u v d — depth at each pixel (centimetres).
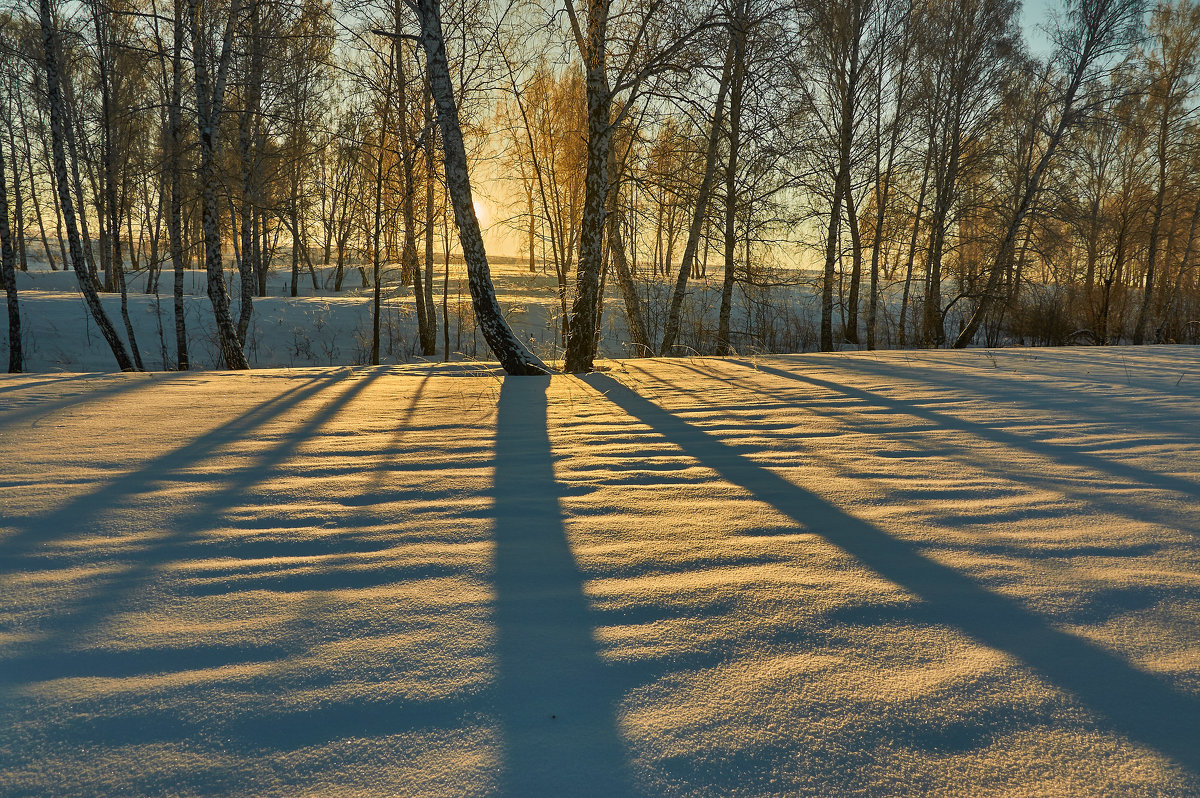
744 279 1492
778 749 132
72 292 2080
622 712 145
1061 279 2320
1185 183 2214
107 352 1557
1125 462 361
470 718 143
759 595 202
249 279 1362
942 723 140
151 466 347
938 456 376
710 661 165
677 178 1098
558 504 292
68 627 184
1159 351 1144
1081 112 1675
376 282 1466
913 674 158
